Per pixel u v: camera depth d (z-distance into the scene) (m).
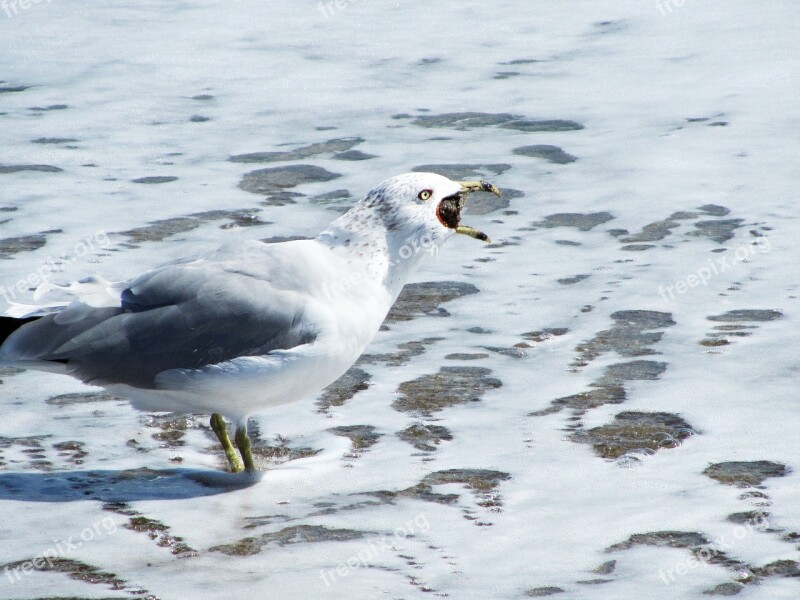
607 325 11.88
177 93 20.36
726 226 14.45
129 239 14.14
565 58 21.91
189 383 8.62
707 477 8.79
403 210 9.03
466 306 12.50
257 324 8.59
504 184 16.09
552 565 7.59
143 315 8.67
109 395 10.58
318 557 7.73
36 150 17.56
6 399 10.42
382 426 9.89
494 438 9.59
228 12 25.17
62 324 8.71
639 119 18.56
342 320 8.76
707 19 23.67
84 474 9.09
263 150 17.62
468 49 22.61
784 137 17.42
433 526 8.17
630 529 8.04
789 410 9.87
